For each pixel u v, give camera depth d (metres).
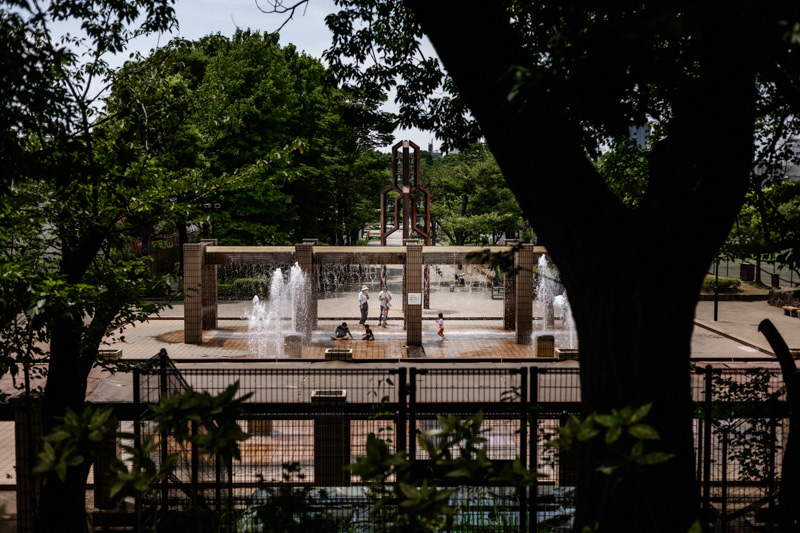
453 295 49.09
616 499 4.76
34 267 10.02
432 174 85.94
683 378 4.78
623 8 6.29
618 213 4.93
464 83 5.09
